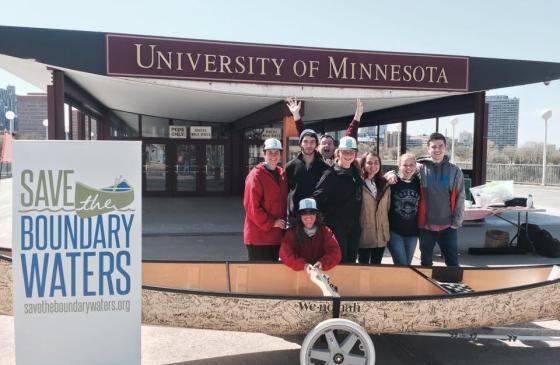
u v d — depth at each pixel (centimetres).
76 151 287
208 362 387
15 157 281
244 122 1541
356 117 545
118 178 294
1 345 407
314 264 420
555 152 3528
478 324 367
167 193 1725
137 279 302
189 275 455
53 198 287
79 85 1057
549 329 427
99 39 848
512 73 1079
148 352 405
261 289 455
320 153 486
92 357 300
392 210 502
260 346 421
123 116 1655
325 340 367
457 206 504
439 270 458
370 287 459
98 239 294
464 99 1159
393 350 419
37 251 287
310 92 972
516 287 372
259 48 931
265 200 451
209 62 909
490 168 2894
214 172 1755
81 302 295
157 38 877
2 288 347
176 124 1709
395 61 1004
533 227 841
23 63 858
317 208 447
